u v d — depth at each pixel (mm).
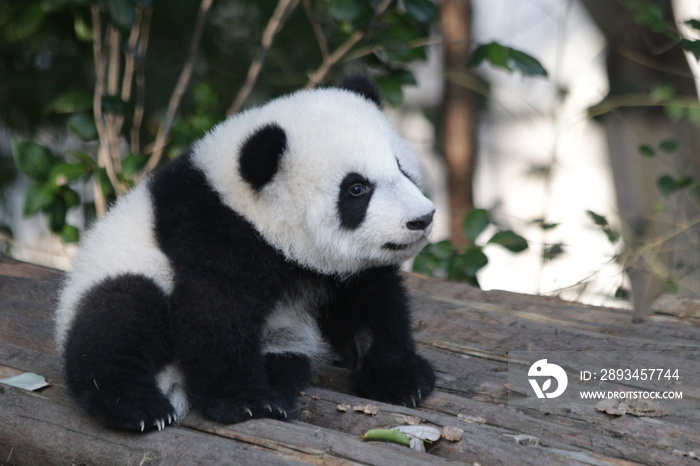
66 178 13352
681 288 15266
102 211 14375
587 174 22156
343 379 8961
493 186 24109
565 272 17062
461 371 8773
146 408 7137
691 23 13883
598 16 18672
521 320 10109
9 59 17172
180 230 7773
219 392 7488
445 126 20562
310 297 8719
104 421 7137
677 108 14906
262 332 8117
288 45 18188
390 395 8281
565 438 7281
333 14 13523
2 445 7355
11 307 10258
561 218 17641
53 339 9297
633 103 15812
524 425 7523
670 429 7227
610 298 13562
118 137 15922
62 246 14305
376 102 9383
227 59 18328
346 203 8148
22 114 17453
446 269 13703
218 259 7688
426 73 20906
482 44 13695
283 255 8125
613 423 7445
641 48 18078
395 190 8125
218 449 6715
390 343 8641
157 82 17969
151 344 7551
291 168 8078
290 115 8398
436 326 9922
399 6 14852
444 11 19922
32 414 7398
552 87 20000
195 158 8266
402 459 6387
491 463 6746
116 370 7312
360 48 15016
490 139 23625
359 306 8688
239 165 7824
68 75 17375
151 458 6836
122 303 7531
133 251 7809
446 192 21188
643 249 13602
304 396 8062
